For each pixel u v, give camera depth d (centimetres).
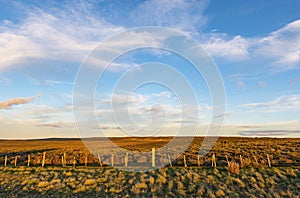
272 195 1593
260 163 2336
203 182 1800
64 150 3794
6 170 2395
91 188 1747
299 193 1614
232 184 1762
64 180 1936
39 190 1736
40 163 2730
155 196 1588
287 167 2134
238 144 3984
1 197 1641
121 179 1916
